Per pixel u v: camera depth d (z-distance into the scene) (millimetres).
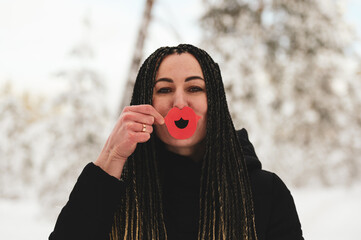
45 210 9742
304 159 10977
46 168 9250
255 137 7742
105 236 963
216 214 1021
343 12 8453
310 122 8625
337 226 12656
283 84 8070
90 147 9102
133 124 920
